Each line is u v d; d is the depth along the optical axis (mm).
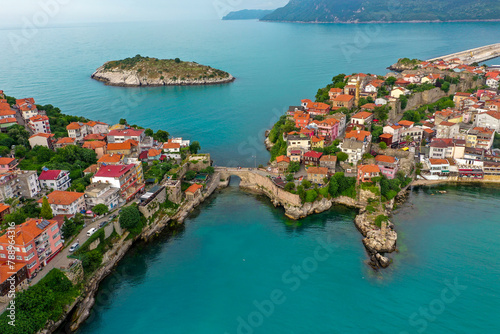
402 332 100688
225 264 128625
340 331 102125
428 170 187125
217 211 162375
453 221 146875
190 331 103125
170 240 142250
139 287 118812
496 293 111688
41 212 121312
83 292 111000
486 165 181125
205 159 189250
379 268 123375
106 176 145375
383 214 148750
